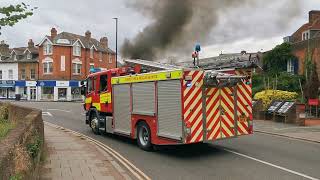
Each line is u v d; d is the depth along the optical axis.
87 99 17.75
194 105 11.24
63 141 14.57
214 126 11.70
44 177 8.57
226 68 14.16
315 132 17.06
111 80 15.20
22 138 6.71
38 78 64.06
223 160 11.23
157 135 12.14
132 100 13.59
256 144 14.09
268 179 8.94
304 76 30.75
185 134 11.04
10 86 66.19
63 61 62.56
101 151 12.29
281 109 21.64
